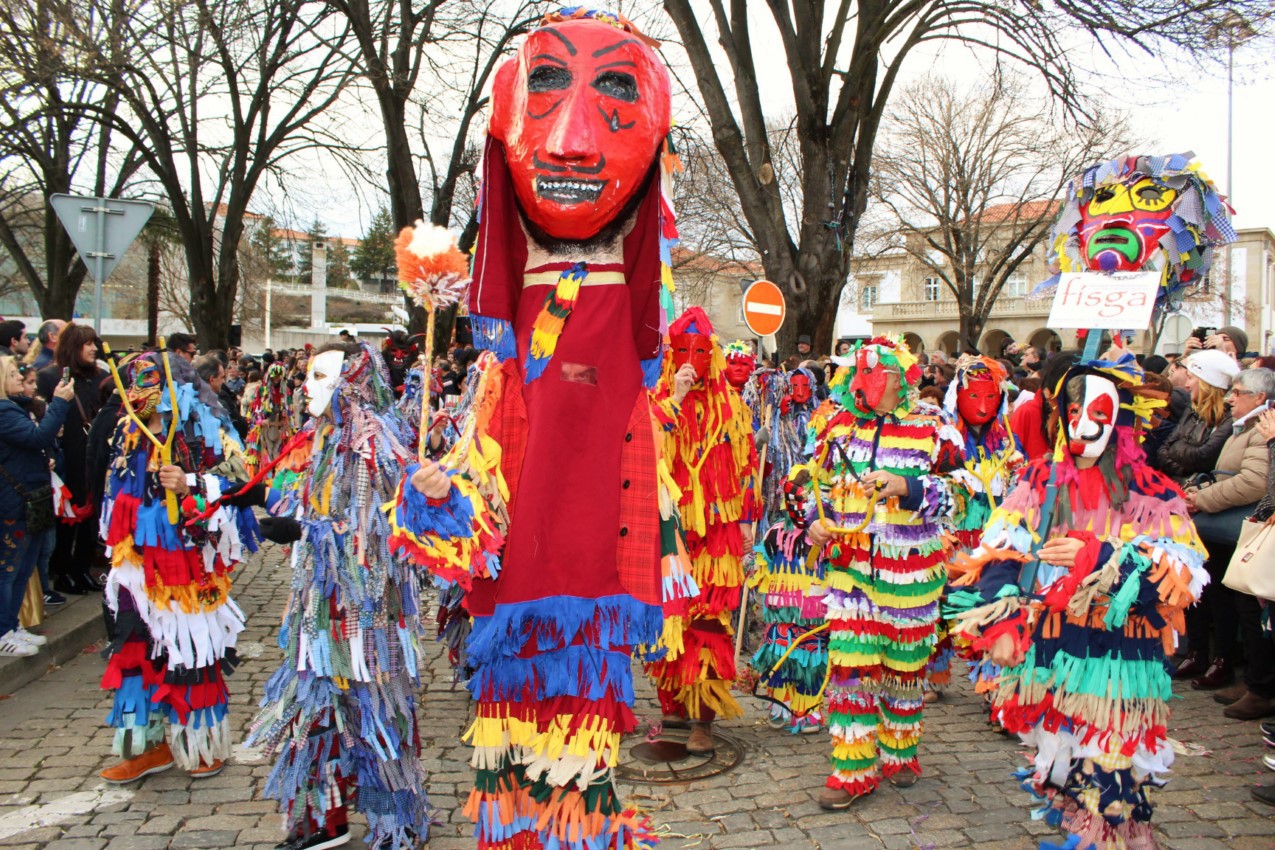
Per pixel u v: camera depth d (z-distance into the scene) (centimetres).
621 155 272
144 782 432
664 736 502
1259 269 3844
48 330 773
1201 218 327
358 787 363
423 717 537
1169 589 306
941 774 464
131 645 422
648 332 296
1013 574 334
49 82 1416
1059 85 1361
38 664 586
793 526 525
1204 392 589
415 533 254
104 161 2089
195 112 1841
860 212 1434
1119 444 332
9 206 2256
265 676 595
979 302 2784
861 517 431
